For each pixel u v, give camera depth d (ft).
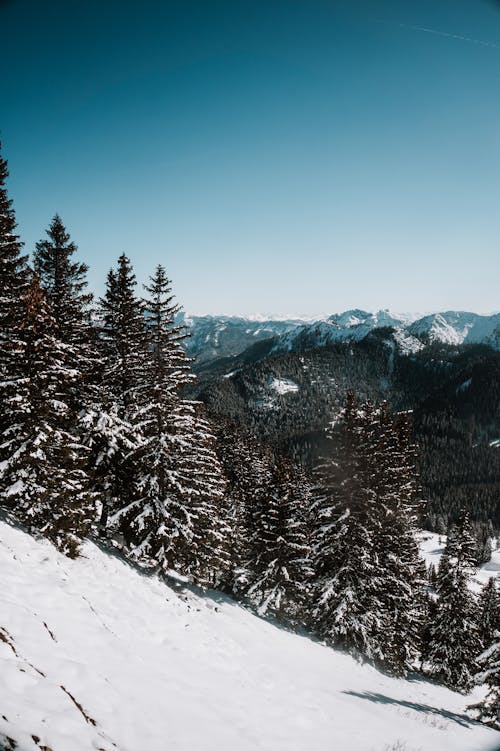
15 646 25.62
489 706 51.85
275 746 29.78
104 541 72.02
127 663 32.55
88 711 22.80
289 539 90.63
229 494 125.80
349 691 54.60
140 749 21.99
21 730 17.80
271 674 48.24
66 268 70.49
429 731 47.24
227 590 99.96
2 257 58.59
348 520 80.02
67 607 36.88
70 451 55.01
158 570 70.74
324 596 77.97
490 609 105.50
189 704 30.42
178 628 48.85
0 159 58.85
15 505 54.29
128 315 69.46
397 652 83.61
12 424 52.03
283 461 97.55
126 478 70.79
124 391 70.74
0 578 35.68
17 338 52.44
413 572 94.27
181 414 74.33
